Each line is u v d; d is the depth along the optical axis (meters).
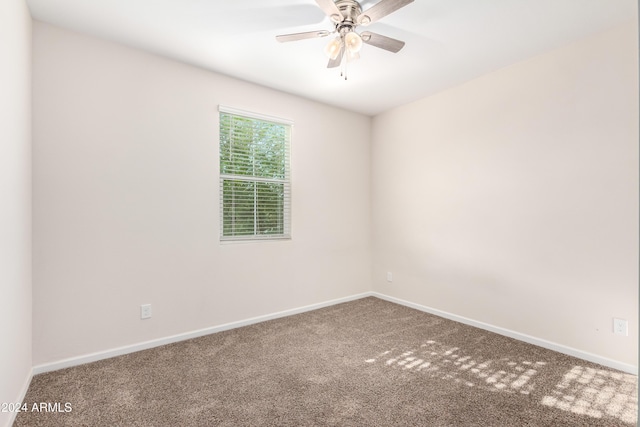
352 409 1.83
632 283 2.21
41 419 1.73
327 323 3.30
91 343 2.40
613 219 2.29
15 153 1.78
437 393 1.99
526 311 2.79
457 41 2.48
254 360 2.45
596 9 2.08
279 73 3.06
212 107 3.01
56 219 2.26
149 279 2.66
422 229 3.72
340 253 4.06
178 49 2.62
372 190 4.36
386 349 2.65
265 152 3.44
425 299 3.69
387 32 2.36
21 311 1.90
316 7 2.09
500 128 2.96
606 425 1.69
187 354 2.54
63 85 2.29
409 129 3.87
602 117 2.33
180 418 1.75
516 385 2.08
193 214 2.89
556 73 2.58
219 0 2.01
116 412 1.80
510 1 2.00
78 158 2.34
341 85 3.35
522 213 2.81
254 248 3.30
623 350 2.26
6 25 1.61
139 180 2.61
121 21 2.23
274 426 1.68
